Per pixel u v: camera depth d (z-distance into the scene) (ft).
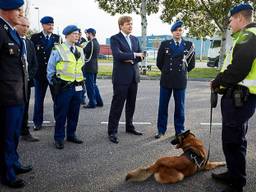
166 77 19.03
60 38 20.53
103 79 52.42
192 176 13.82
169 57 18.92
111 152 16.88
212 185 13.05
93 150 17.15
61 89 17.19
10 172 12.77
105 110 27.22
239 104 11.15
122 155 16.46
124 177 13.82
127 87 18.74
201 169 14.28
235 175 12.07
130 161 15.66
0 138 12.67
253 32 10.93
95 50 27.55
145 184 13.14
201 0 61.36
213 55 80.79
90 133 20.33
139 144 18.22
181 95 19.21
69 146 17.74
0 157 12.78
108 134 19.10
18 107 12.55
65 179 13.56
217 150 17.22
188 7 61.72
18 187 12.71
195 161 13.70
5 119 12.44
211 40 81.51
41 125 21.20
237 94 11.20
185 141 14.24
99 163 15.35
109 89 39.81
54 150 17.07
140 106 28.96
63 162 15.40
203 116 25.35
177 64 18.83
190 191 12.57
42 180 13.43
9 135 12.59
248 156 16.28
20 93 12.52
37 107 20.75
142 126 22.17
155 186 12.97
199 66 92.17
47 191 12.50
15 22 12.23
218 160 15.78
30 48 17.51
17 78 12.36
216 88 11.93
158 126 19.89
